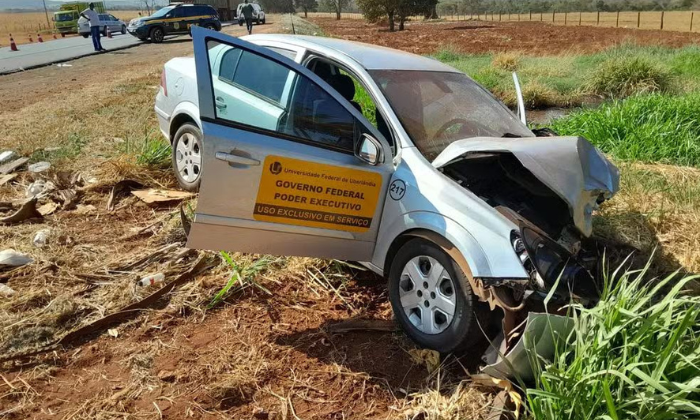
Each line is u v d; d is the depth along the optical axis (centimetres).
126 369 326
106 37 3334
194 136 557
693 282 429
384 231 371
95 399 299
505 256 315
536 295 316
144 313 379
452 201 338
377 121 409
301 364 339
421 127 391
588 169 347
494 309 324
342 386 323
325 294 417
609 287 300
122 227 516
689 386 237
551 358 297
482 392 312
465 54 2147
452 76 464
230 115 347
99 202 569
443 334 334
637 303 282
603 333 266
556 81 1460
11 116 927
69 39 3259
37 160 683
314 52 439
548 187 348
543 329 284
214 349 347
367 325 375
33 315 366
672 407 239
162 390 310
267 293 411
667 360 246
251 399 308
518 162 374
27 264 431
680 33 2931
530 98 1336
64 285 407
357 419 299
